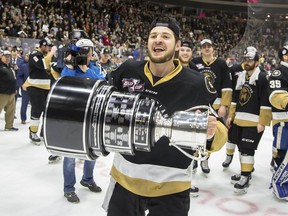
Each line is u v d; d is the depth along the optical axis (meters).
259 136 3.68
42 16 14.12
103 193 3.39
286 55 3.15
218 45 23.84
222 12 27.58
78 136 0.86
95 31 16.62
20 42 9.42
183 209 1.55
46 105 0.88
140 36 20.36
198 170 4.34
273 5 9.01
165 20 1.36
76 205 3.09
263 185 3.91
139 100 0.87
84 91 0.88
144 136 0.85
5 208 2.96
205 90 1.50
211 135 0.99
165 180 1.51
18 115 7.39
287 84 3.19
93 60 4.02
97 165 4.27
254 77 3.66
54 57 4.99
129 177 1.55
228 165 4.37
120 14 21.02
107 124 0.86
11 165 4.07
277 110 3.30
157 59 1.36
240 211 3.16
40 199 3.17
